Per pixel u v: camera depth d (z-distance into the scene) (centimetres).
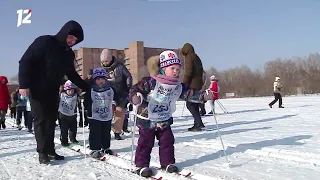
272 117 1100
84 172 413
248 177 368
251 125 885
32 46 461
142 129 411
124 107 706
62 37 470
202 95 435
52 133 493
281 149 512
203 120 1088
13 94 1577
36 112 475
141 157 408
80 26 478
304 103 1970
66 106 642
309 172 387
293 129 766
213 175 379
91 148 534
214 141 621
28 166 459
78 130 928
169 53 414
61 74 483
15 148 642
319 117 1048
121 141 687
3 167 457
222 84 6569
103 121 538
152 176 389
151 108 408
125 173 405
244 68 6781
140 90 409
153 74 417
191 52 809
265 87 6228
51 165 461
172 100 421
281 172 389
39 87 468
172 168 401
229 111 1504
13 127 1302
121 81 697
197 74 809
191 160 469
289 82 6097
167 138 417
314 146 538
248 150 520
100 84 542
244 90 6344
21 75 449
